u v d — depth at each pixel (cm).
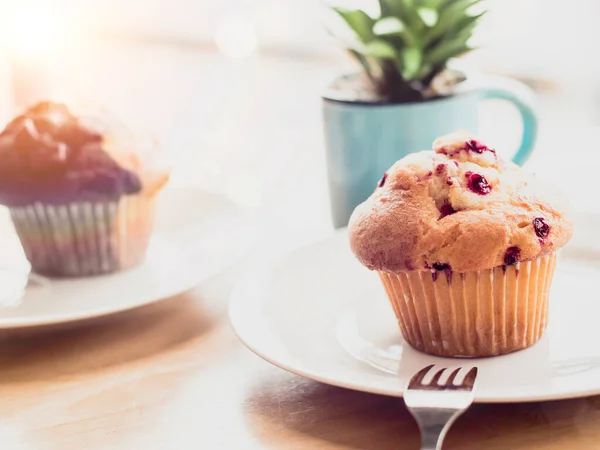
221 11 115
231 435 43
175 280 56
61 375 49
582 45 84
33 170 58
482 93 60
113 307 52
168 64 121
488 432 42
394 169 49
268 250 62
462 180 47
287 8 108
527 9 85
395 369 46
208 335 52
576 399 44
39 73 116
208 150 96
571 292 52
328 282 54
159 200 68
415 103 58
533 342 48
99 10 124
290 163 85
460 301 46
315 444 43
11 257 64
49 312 54
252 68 113
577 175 67
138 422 45
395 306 49
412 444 42
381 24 58
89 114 61
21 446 44
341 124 59
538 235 46
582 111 85
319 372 44
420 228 47
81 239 59
